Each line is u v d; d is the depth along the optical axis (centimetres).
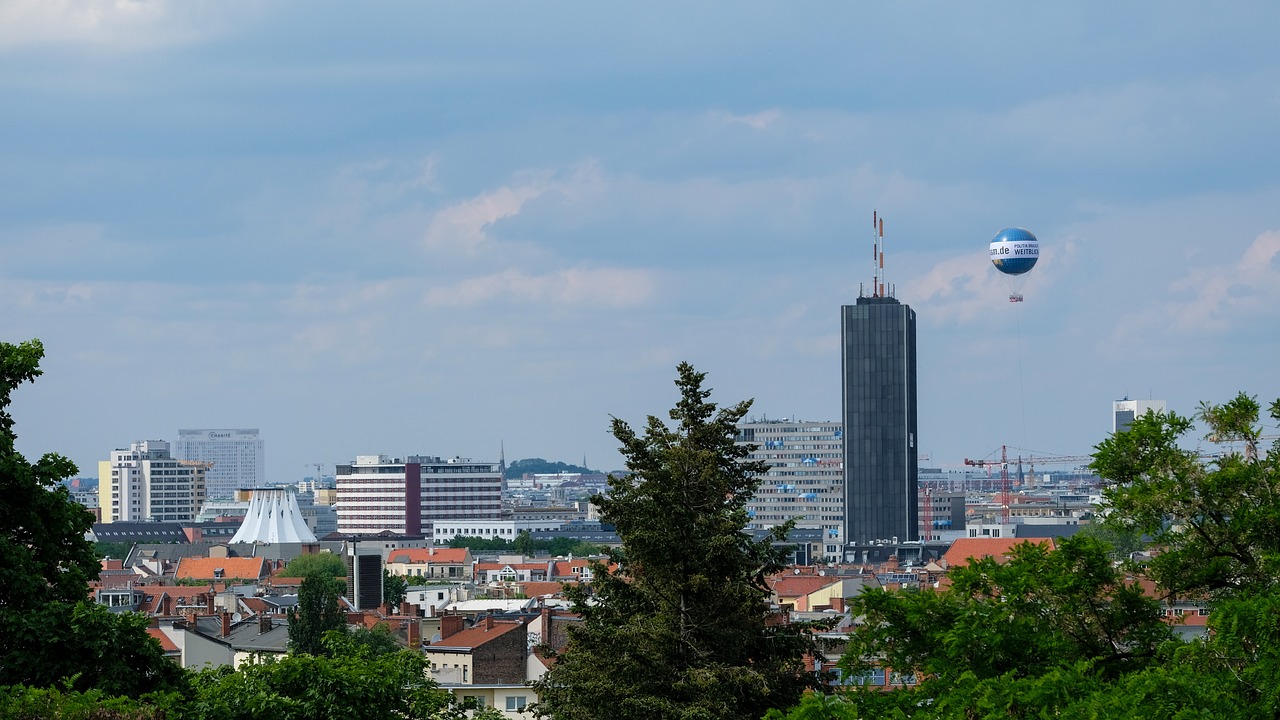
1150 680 12494
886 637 15812
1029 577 15962
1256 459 18162
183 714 17038
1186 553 17112
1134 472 18025
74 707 14800
